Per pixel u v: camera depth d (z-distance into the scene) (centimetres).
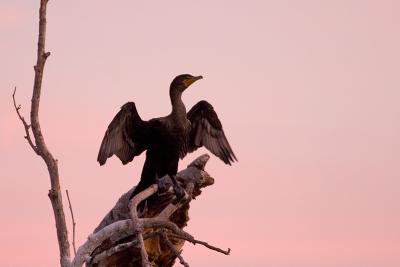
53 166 1285
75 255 1289
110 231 1295
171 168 1559
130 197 1534
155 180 1549
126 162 1561
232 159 1641
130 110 1519
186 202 1498
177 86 1585
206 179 1535
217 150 1656
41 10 1277
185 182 1534
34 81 1275
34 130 1280
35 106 1276
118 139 1537
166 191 1498
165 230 1362
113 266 1440
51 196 1289
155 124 1549
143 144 1569
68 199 1298
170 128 1559
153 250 1482
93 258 1295
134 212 1312
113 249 1292
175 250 1359
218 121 1659
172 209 1462
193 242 1349
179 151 1580
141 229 1286
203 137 1669
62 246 1295
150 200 1507
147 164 1567
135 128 1552
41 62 1275
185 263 1349
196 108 1656
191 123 1662
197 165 1533
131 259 1452
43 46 1277
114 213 1523
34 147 1286
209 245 1355
